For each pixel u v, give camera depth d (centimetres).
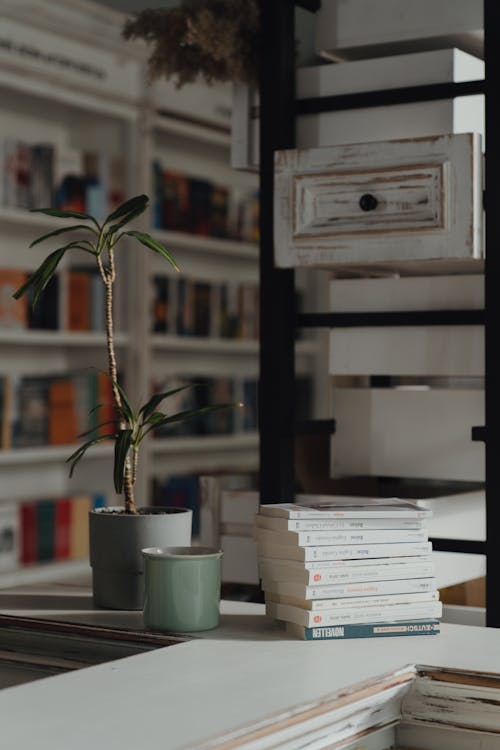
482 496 221
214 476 222
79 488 468
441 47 215
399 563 165
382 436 216
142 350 471
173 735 113
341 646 157
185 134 498
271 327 210
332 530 163
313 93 213
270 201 210
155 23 219
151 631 167
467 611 205
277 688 133
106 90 448
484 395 203
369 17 212
